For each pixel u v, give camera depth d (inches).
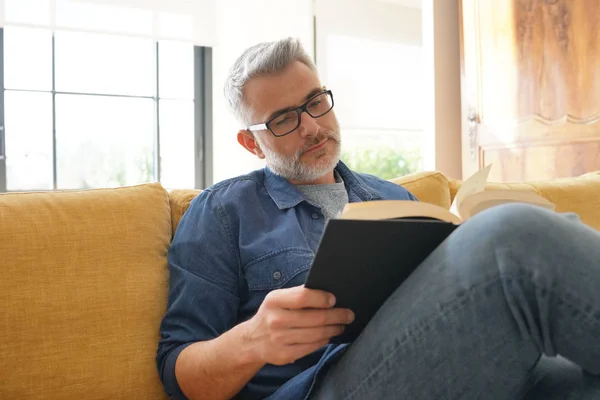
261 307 35.5
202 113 146.4
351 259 30.1
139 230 49.3
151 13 132.9
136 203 50.8
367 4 160.9
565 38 108.5
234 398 44.2
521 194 37.8
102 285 45.8
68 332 43.5
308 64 54.6
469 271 28.0
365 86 161.3
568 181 80.0
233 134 145.9
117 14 130.3
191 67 144.9
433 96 133.7
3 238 43.8
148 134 142.3
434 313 29.0
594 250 26.9
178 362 42.4
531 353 28.0
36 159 131.9
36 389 41.5
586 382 30.2
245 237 48.7
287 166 52.9
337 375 34.8
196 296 45.8
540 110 113.7
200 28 137.5
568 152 108.9
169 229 53.0
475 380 28.9
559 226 27.3
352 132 166.4
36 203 46.9
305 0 150.6
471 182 39.8
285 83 52.6
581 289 26.0
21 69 129.3
